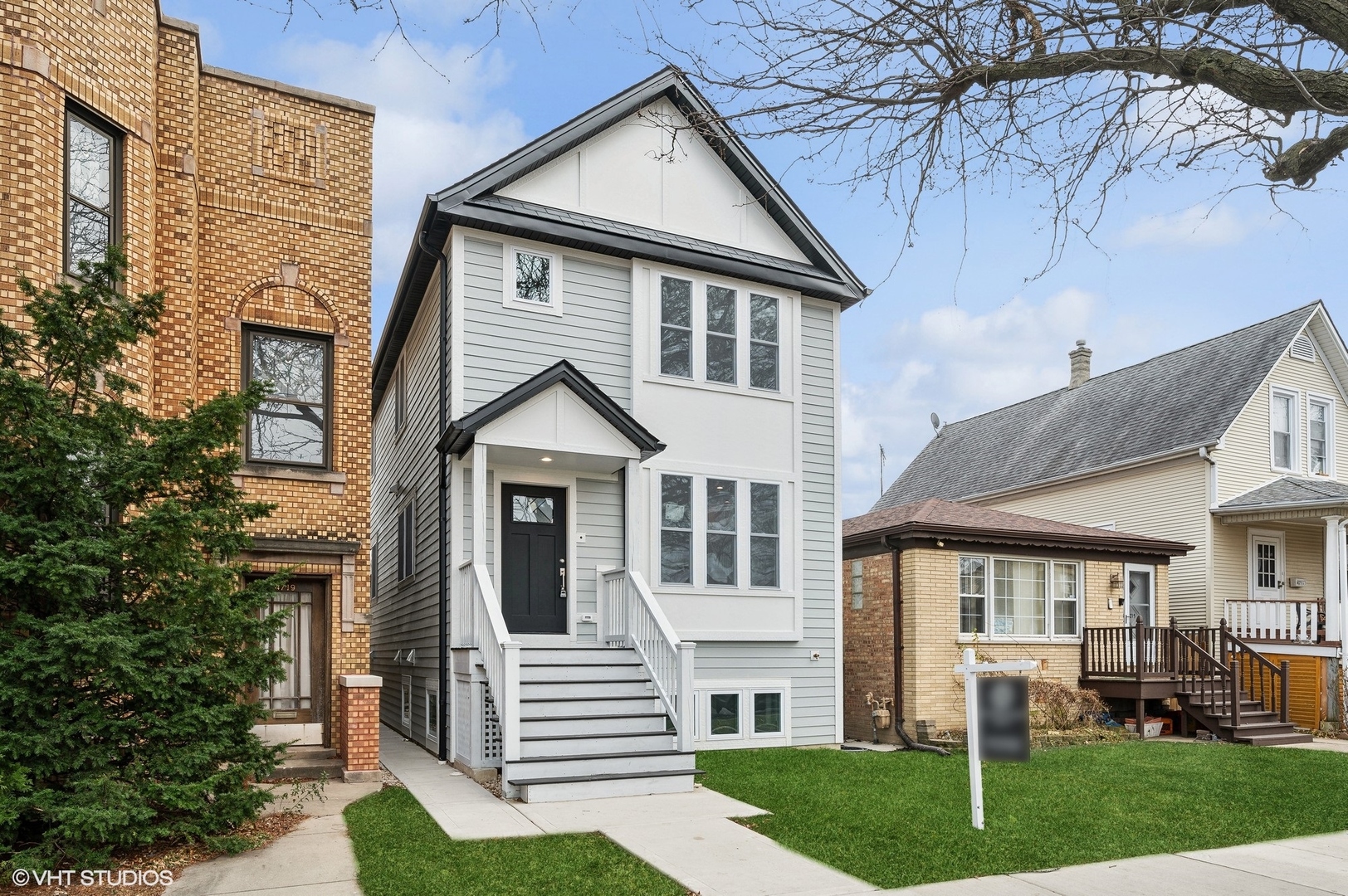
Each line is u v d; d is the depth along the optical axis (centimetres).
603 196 1477
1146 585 1947
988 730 904
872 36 485
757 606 1523
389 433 2052
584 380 1286
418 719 1566
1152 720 1773
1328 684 1866
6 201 916
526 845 815
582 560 1405
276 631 864
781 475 1568
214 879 710
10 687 704
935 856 784
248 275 1229
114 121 1031
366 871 730
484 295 1380
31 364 905
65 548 728
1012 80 486
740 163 1580
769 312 1603
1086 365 2942
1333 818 977
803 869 744
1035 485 2580
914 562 1634
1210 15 444
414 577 1644
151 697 769
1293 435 2325
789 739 1531
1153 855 816
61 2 978
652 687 1211
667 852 793
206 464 844
